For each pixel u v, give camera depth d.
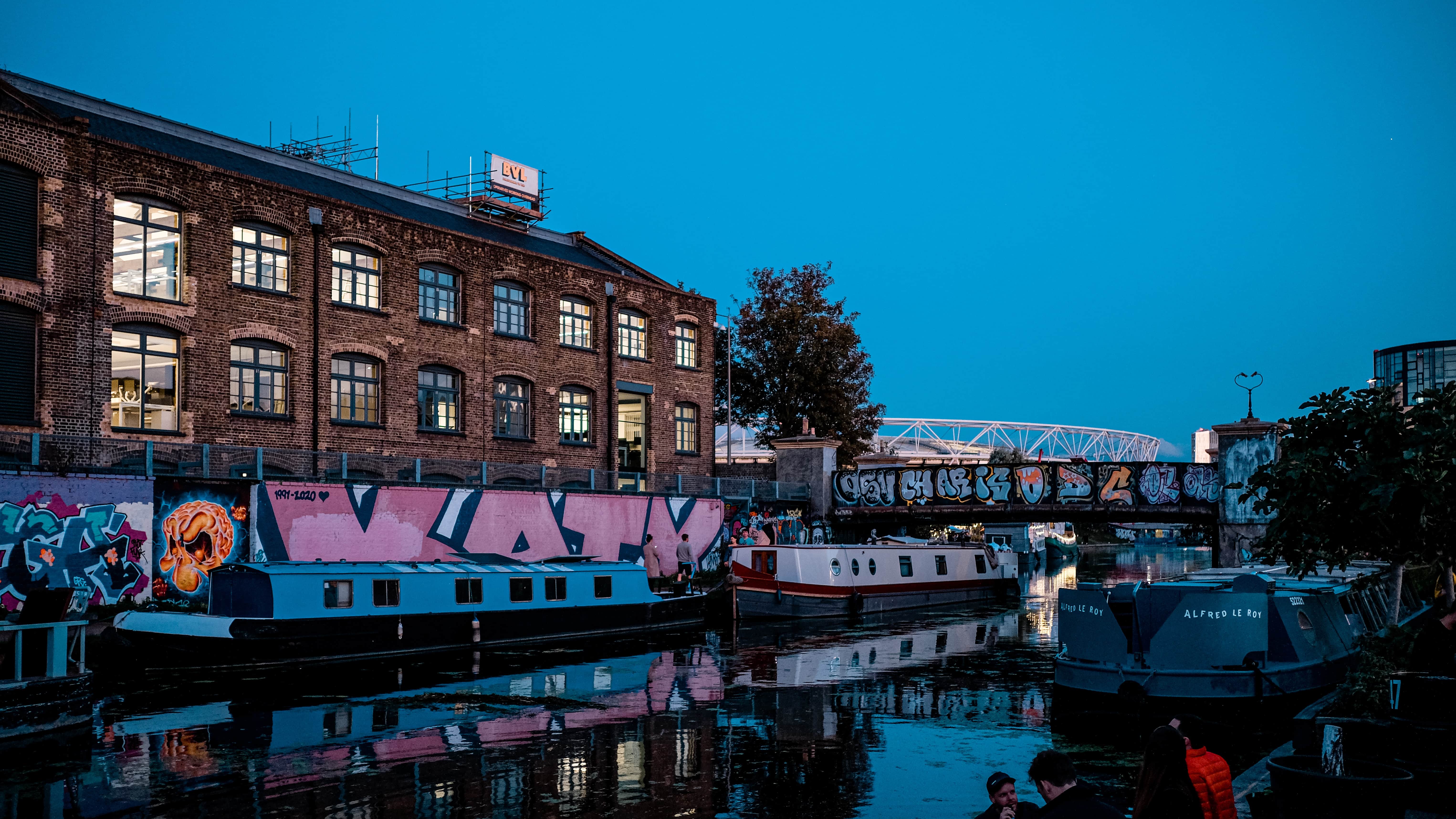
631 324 40.94
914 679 20.98
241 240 28.72
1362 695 11.73
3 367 23.89
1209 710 15.74
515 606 26.17
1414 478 12.53
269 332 28.98
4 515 21.23
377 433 31.64
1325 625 18.17
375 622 23.23
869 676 21.36
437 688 19.56
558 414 37.56
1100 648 16.84
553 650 25.83
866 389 53.81
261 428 28.67
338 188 35.62
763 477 48.75
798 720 16.78
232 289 28.16
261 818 11.34
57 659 15.19
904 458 73.38
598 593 28.30
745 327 52.84
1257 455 33.22
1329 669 17.22
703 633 29.89
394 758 13.91
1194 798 6.66
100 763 13.54
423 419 33.16
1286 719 15.98
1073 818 6.21
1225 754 14.73
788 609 33.28
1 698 14.16
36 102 25.80
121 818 11.33
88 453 22.98
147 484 23.77
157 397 26.64
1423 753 9.18
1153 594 16.94
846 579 35.00
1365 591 21.14
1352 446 13.84
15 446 22.19
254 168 32.81
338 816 11.44
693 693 19.22
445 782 12.80
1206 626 16.27
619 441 40.25
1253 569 23.09
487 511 31.30
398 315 32.44
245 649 21.08
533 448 36.47
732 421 54.38
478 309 34.91
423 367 33.25
